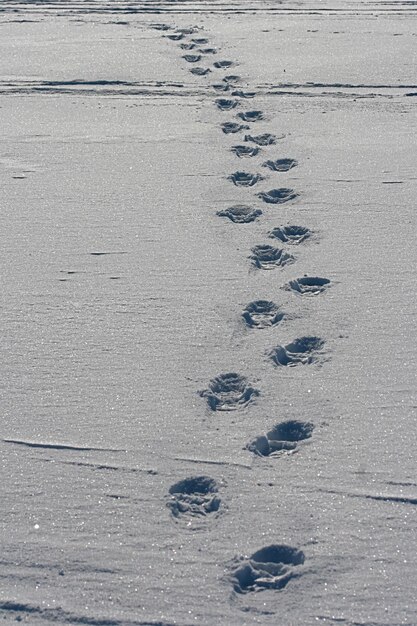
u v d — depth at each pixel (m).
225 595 2.07
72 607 2.05
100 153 4.88
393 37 7.11
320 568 2.14
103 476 2.45
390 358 2.97
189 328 3.16
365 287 3.43
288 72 6.25
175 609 2.04
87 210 4.16
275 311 3.28
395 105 5.61
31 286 3.46
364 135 5.13
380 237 3.85
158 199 4.28
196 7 8.38
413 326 3.15
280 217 4.08
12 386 2.85
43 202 4.25
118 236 3.88
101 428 2.64
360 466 2.47
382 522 2.28
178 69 6.39
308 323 3.18
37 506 2.34
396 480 2.42
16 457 2.53
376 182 4.45
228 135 5.17
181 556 2.18
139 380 2.87
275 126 5.29
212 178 4.53
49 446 2.57
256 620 2.01
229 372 2.91
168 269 3.58
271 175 4.58
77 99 5.79
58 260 3.67
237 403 2.77
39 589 2.10
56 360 2.98
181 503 2.36
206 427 2.64
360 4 8.46
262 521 2.29
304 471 2.46
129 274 3.54
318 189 4.38
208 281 3.48
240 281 3.48
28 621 2.02
